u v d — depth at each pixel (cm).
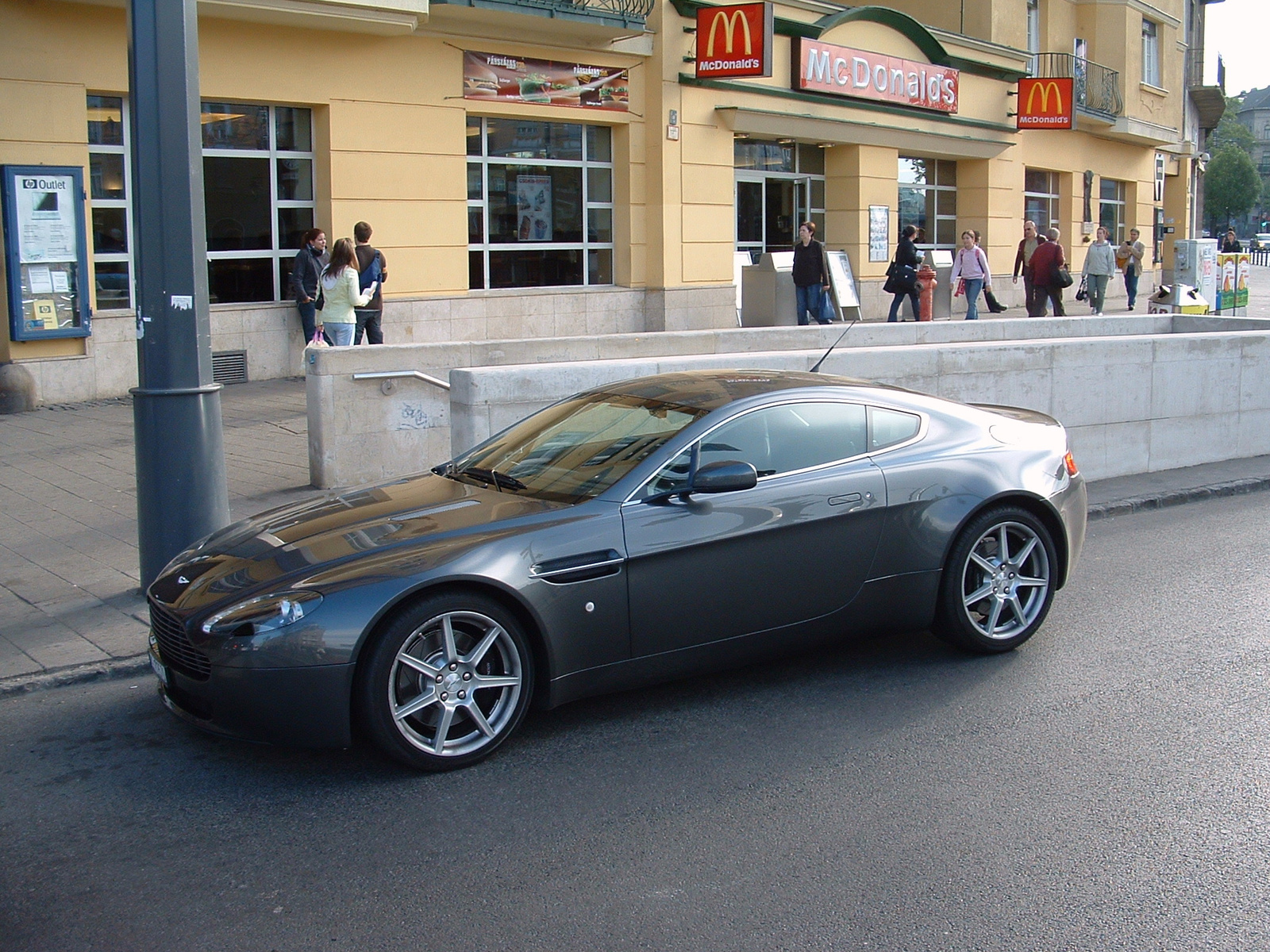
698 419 530
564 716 519
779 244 2205
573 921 352
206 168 1456
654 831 410
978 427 603
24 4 1268
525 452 564
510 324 1734
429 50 1599
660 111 1867
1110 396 1023
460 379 789
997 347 956
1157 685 552
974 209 2597
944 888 370
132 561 750
